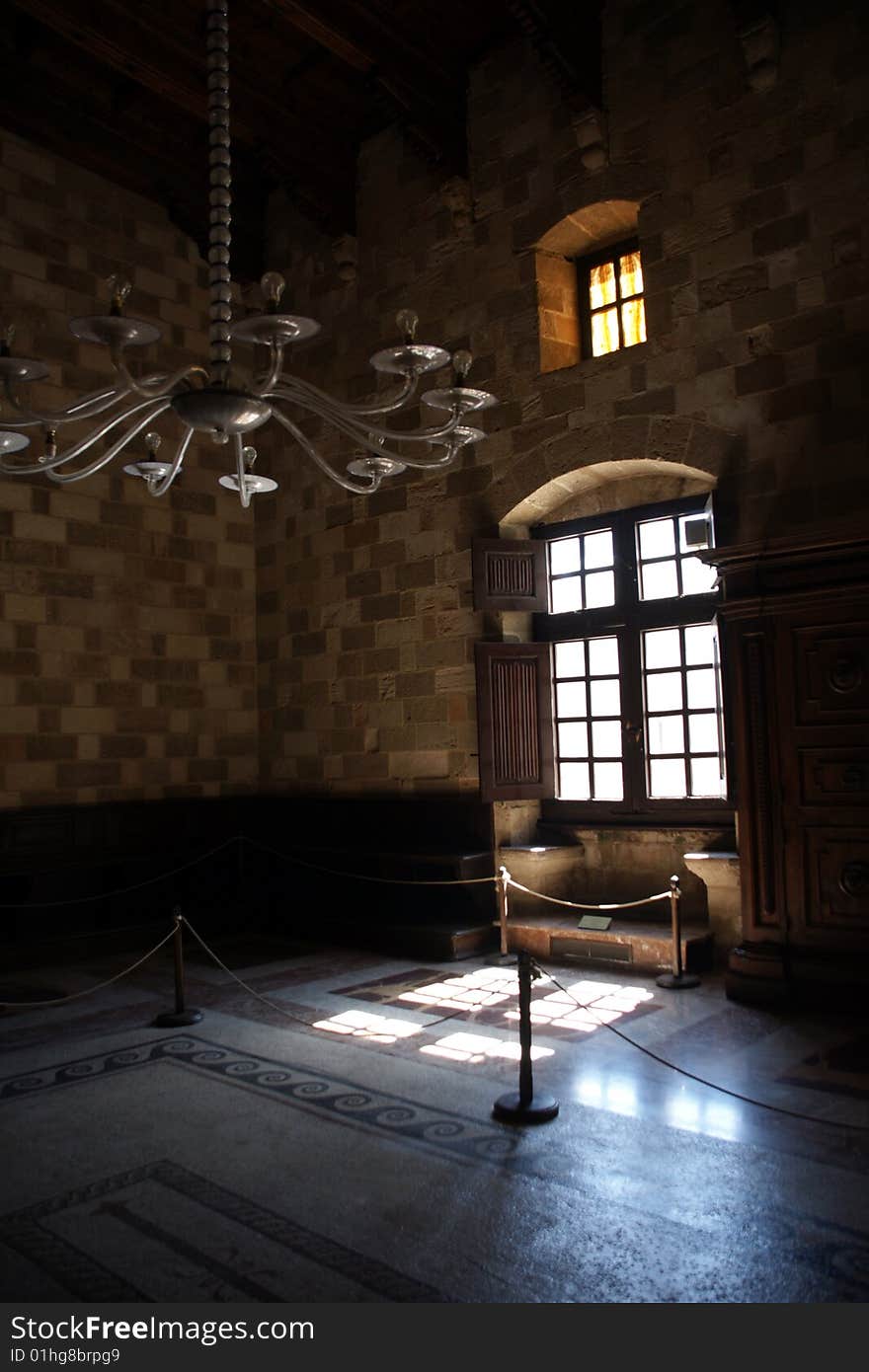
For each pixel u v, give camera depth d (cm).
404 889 846
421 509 872
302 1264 308
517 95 801
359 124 914
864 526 552
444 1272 301
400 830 873
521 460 800
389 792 889
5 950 782
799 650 595
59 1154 399
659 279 716
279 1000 646
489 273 823
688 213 702
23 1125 432
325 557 955
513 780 801
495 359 817
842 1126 379
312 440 969
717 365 686
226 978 712
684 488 757
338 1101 454
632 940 694
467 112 835
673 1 711
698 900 742
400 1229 329
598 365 750
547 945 739
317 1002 638
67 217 899
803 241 649
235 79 830
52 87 852
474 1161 383
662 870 763
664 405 712
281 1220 338
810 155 646
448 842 838
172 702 949
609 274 801
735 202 680
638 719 777
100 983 705
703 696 750
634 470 762
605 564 812
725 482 677
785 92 657
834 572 578
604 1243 316
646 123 723
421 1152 393
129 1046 548
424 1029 567
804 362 646
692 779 753
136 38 765
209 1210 346
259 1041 552
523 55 796
